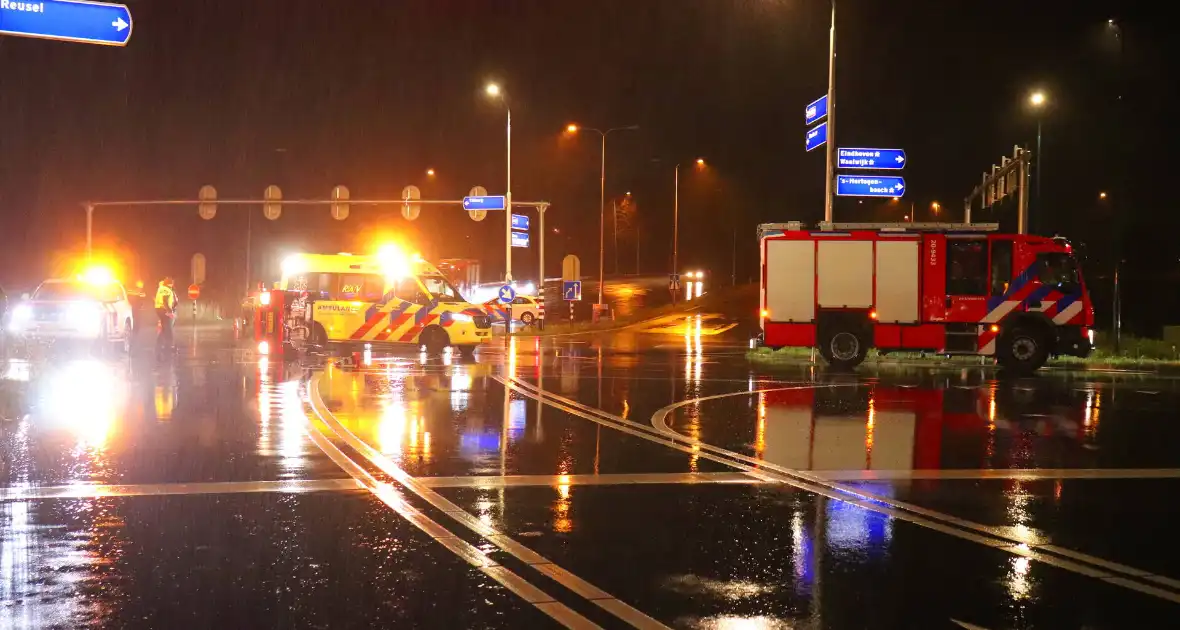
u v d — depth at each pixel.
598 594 6.10
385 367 21.92
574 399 16.28
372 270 25.44
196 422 12.98
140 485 9.09
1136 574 6.66
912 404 15.88
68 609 5.71
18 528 7.50
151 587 6.12
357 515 8.03
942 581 6.45
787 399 16.52
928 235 23.16
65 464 10.03
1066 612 5.88
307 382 18.16
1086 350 22.47
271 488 9.02
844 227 24.12
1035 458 11.02
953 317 23.00
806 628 5.55
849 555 7.04
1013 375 21.61
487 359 25.09
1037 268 22.69
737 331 43.44
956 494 9.13
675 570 6.63
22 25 17.50
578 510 8.35
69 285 24.92
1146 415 14.59
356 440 11.75
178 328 40.06
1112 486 9.53
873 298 23.34
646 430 12.91
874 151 27.92
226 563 6.64
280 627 5.45
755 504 8.65
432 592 6.08
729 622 5.62
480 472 9.95
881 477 9.92
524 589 6.17
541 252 42.59
